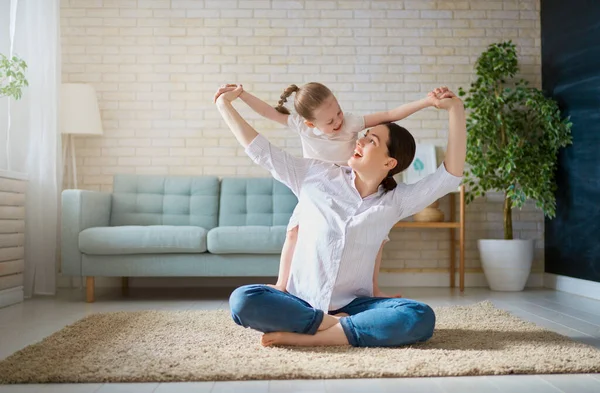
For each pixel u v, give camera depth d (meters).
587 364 1.93
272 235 3.87
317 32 4.93
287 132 4.89
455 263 4.92
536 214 4.97
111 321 2.87
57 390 1.72
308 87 2.35
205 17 4.90
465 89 4.96
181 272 3.91
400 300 2.21
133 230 3.86
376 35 4.95
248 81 4.90
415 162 4.88
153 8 4.88
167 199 4.52
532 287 4.81
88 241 3.83
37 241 4.18
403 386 1.75
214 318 2.99
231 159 4.87
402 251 4.90
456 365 1.91
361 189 2.26
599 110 4.02
